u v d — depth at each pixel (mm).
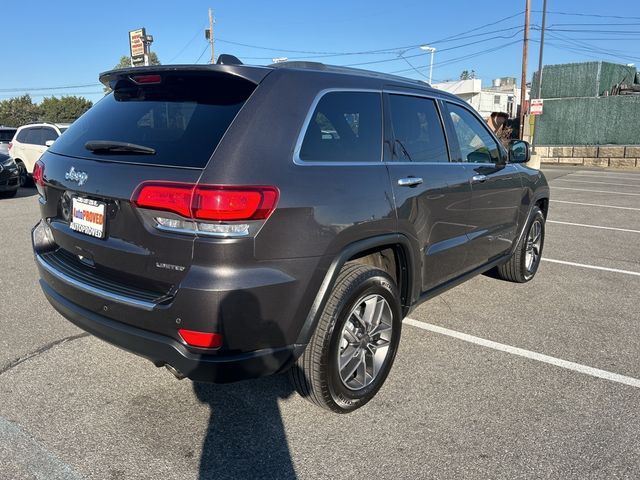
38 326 4223
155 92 3010
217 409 3113
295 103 2740
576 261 6730
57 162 3096
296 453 2732
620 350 4020
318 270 2660
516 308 4902
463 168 4055
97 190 2691
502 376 3578
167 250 2432
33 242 3406
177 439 2824
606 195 13742
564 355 3918
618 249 7426
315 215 2619
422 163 3578
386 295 3152
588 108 24781
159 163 2533
